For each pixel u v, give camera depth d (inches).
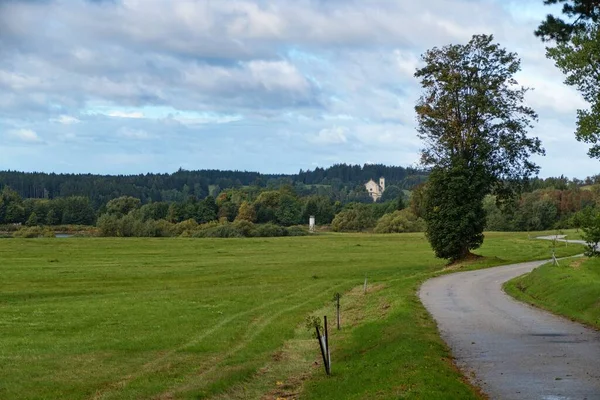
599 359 721.6
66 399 656.4
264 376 792.9
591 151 1018.7
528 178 2509.8
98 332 1111.6
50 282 1948.8
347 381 674.2
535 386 596.4
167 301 1563.7
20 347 963.3
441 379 598.5
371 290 1777.8
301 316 1322.6
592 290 1212.5
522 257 2864.2
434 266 2571.4
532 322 1057.5
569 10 853.2
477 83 2440.9
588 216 1143.0
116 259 2743.6
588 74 1001.5
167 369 808.9
